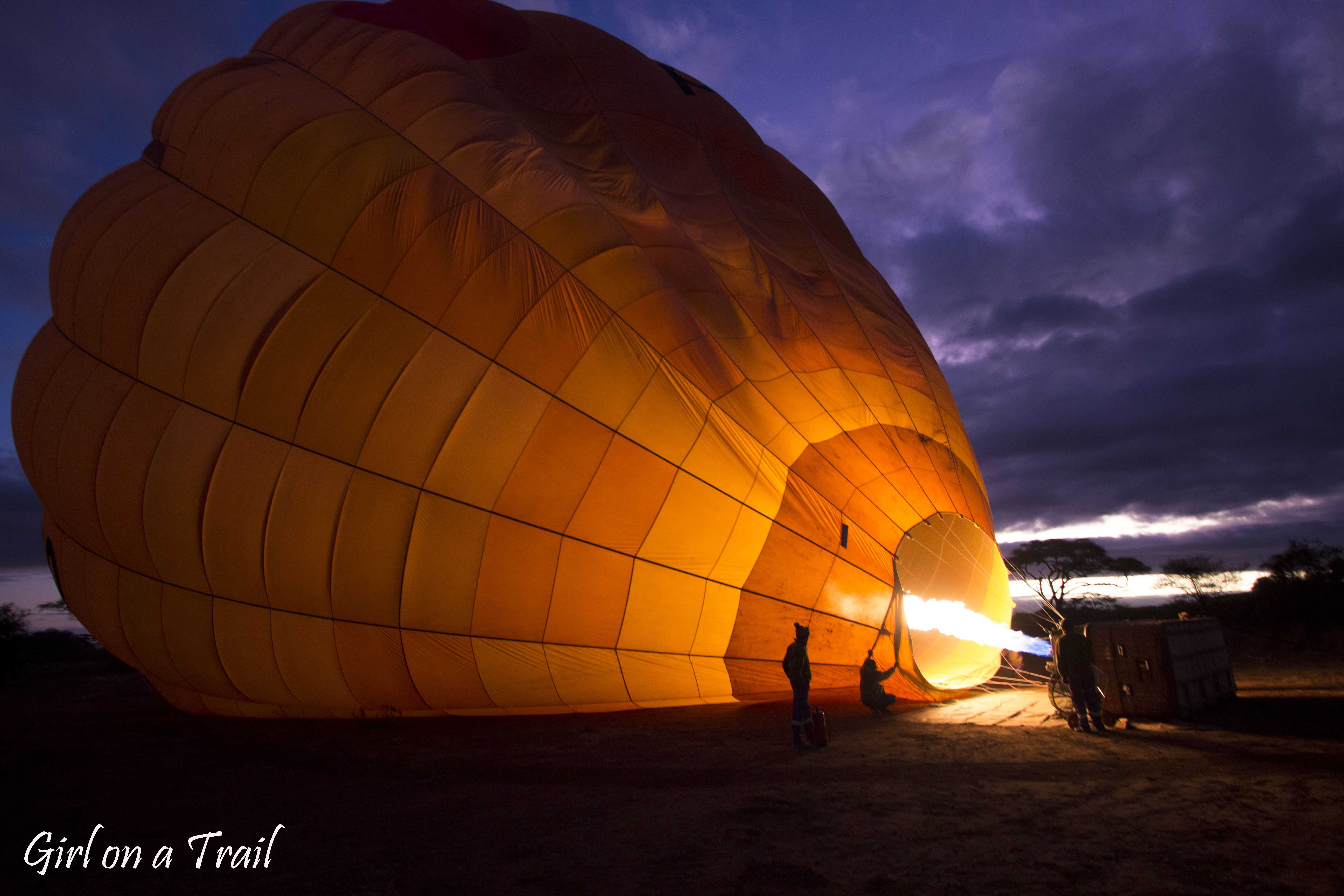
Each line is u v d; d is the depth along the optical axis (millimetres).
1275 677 12297
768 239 14023
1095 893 3742
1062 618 9266
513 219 10594
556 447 9664
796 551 10000
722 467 9984
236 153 10797
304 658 10242
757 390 10750
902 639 9977
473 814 6051
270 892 4539
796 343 12156
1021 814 5102
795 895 3939
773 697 10242
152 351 10242
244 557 9891
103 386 10586
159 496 10031
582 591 9664
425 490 9570
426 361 9734
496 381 9734
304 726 11078
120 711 14328
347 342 9773
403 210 10242
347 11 13461
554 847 5043
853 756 7320
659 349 10281
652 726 9664
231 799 7020
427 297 9930
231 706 11859
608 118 13828
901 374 12953
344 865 4945
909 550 10305
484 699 10211
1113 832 4633
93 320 10789
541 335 9914
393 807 6445
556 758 8117
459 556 9578
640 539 9711
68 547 11828
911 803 5527
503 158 11125
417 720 10734
